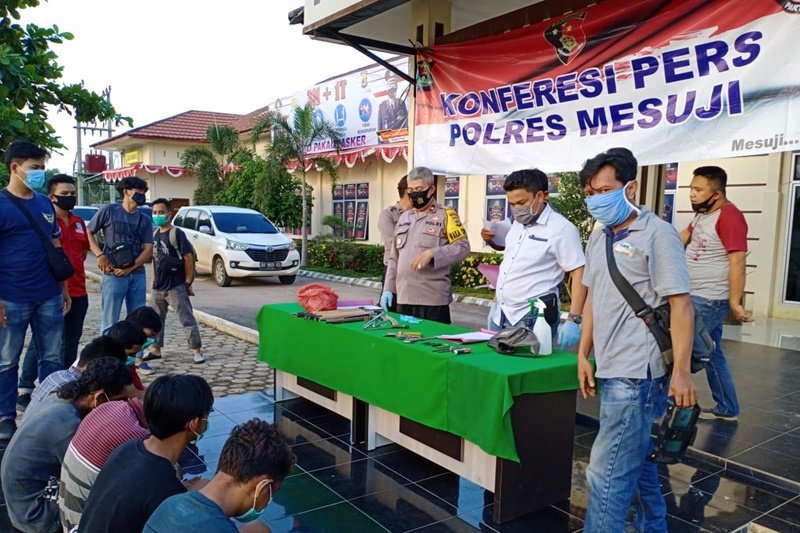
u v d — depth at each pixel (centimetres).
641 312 227
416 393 331
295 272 1266
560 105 480
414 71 615
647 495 262
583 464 373
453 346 336
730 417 431
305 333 429
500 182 1200
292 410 473
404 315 430
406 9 606
